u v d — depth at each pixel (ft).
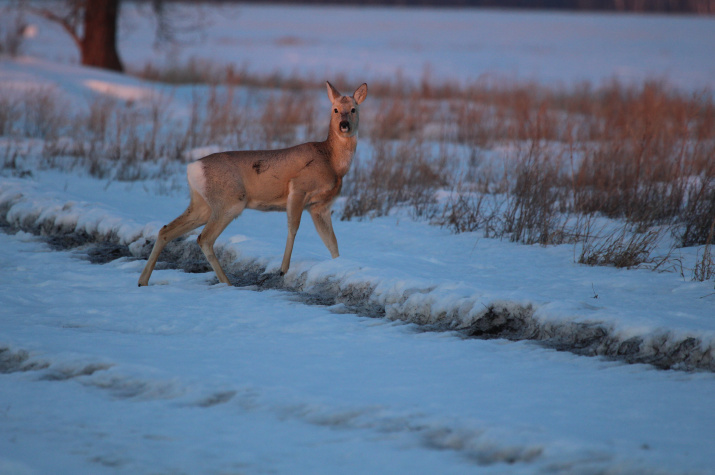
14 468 40.34
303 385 51.11
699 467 38.24
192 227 84.38
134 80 266.77
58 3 289.12
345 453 41.98
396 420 45.47
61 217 103.81
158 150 174.40
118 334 63.67
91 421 46.37
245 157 82.38
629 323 60.80
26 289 77.66
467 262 92.73
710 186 114.73
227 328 66.44
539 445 41.27
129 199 128.26
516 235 106.01
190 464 40.83
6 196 113.39
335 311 72.79
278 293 78.28
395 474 39.58
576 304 65.77
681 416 45.96
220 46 572.51
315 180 82.33
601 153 140.05
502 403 47.78
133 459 41.45
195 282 83.76
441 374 54.03
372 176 138.10
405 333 65.98
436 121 225.56
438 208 125.80
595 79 392.06
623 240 99.66
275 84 306.14
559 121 204.23
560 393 50.01
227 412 47.55
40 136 184.85
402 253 93.15
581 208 119.14
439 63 488.85
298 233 108.06
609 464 39.24
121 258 92.17
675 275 84.48
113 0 286.66
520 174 130.93
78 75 248.73
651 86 226.58
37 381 53.06
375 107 250.78
